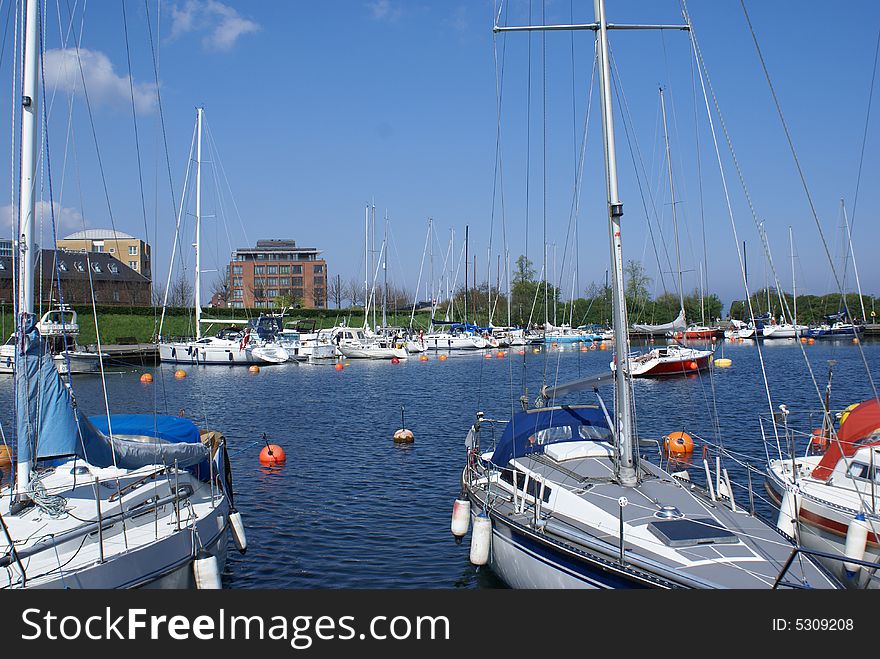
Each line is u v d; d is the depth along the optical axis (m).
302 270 143.38
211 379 51.84
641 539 10.52
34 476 11.30
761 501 18.56
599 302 94.38
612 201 12.34
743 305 123.50
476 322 99.31
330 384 48.53
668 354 51.66
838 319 89.31
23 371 10.88
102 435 11.93
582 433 14.63
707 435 27.83
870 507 12.23
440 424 31.58
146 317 75.38
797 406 35.50
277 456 23.73
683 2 13.56
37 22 11.15
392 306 112.88
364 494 19.92
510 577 12.36
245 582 13.73
